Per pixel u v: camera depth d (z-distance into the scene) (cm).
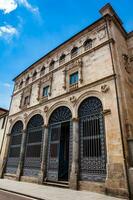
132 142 910
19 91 2230
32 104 1825
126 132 971
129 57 1452
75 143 1154
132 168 836
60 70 1650
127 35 1587
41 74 1944
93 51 1381
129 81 1269
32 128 1675
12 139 1930
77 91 1329
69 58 1622
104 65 1225
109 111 1038
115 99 1040
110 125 1002
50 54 1917
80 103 1268
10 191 997
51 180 1254
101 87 1145
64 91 1471
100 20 1450
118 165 880
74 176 1062
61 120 1388
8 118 2169
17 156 1714
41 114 1609
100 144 1030
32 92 1945
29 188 1087
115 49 1250
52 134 1420
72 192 941
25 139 1689
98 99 1164
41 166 1350
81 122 1216
